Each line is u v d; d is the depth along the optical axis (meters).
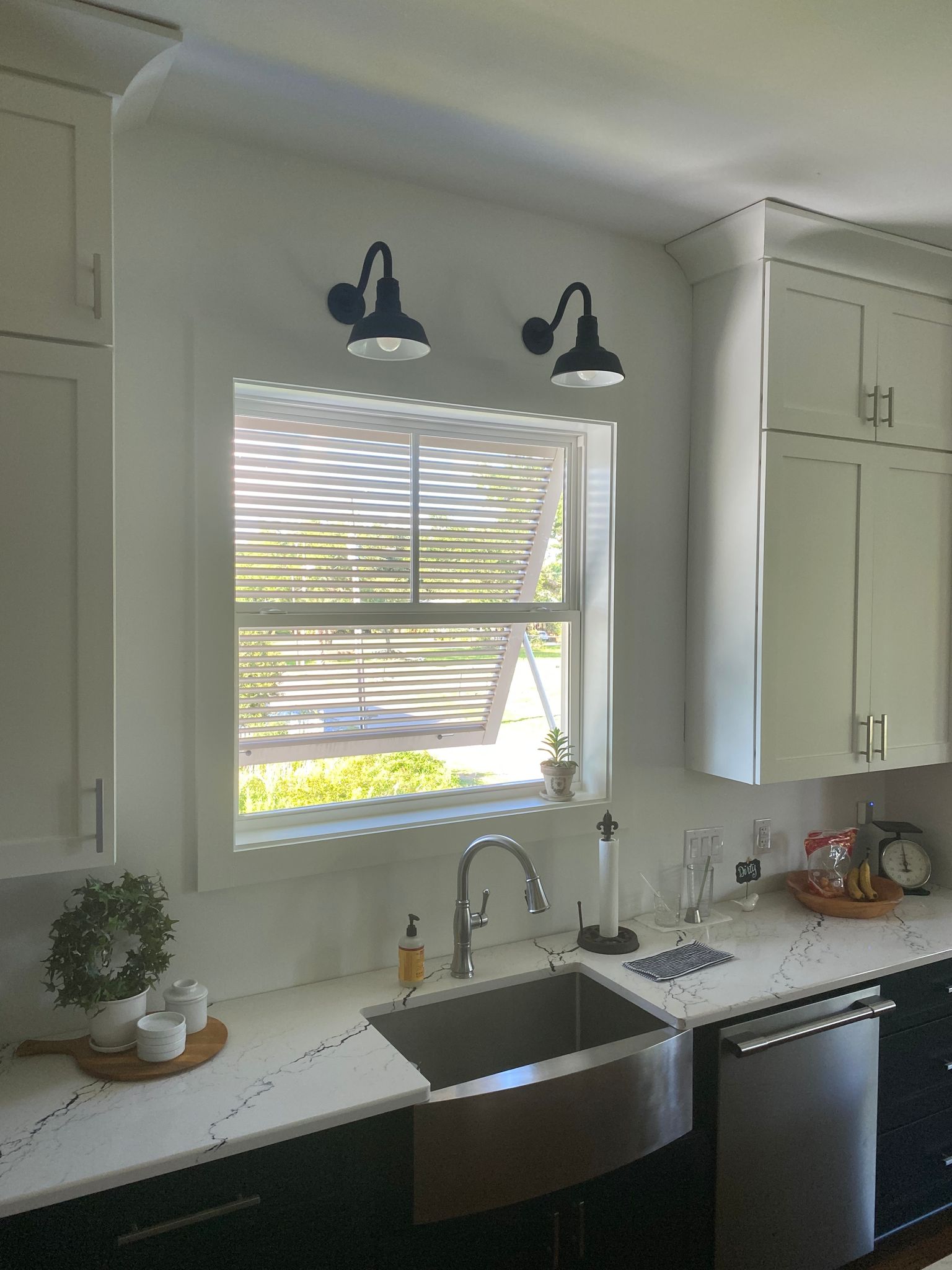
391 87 1.75
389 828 2.19
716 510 2.54
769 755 2.41
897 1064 2.33
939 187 2.17
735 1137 2.01
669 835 2.64
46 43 1.47
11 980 1.80
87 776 1.55
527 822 2.38
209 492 1.94
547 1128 1.72
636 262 2.52
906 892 2.87
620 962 2.24
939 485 2.72
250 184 1.98
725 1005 2.00
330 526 2.29
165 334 1.90
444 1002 2.09
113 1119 1.53
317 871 2.09
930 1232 2.48
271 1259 1.53
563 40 1.59
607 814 2.36
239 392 2.07
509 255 2.31
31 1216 1.36
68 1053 1.75
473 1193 1.67
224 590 1.97
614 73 1.69
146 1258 1.43
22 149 1.47
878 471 2.58
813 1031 2.09
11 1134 1.48
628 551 2.53
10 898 1.79
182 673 1.95
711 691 2.56
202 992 1.84
